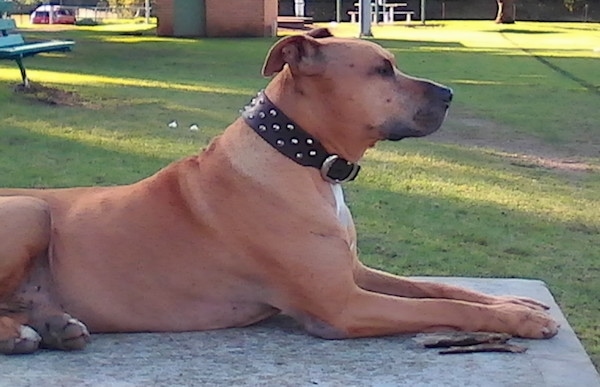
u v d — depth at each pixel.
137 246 4.58
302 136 4.52
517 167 11.60
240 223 4.48
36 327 4.46
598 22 53.41
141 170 10.41
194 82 19.27
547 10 54.47
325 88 4.51
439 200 9.76
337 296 4.46
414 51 29.28
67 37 33.41
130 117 14.08
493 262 7.81
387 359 4.36
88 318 4.61
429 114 4.55
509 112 16.31
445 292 5.01
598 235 8.73
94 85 17.91
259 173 4.49
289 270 4.44
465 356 4.41
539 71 23.55
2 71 19.88
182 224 4.58
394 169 11.14
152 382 4.09
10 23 17.38
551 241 8.50
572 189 10.48
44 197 4.80
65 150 11.37
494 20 54.84
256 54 27.08
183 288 4.58
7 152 11.12
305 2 55.12
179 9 35.69
